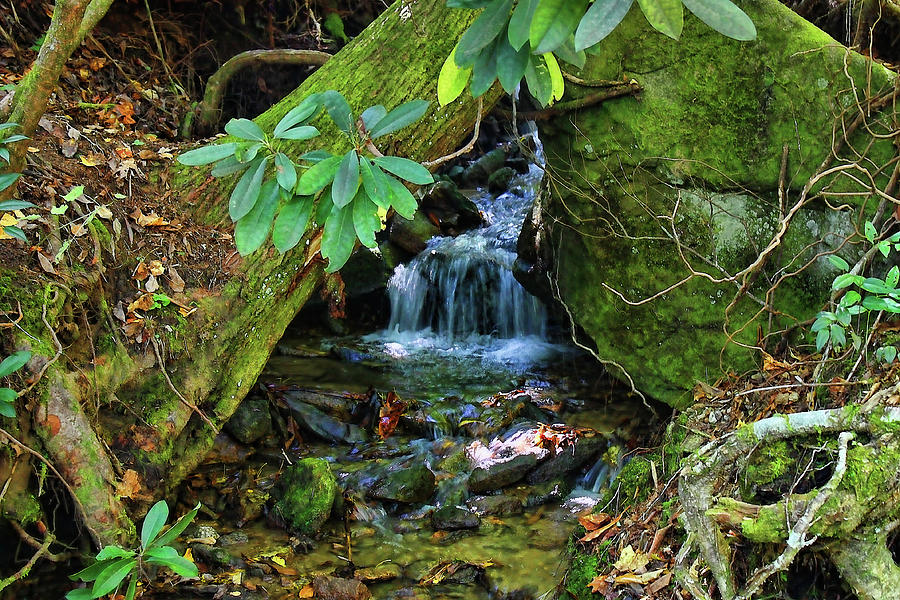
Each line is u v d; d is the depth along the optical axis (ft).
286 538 10.66
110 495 8.17
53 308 8.45
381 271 19.24
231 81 19.12
